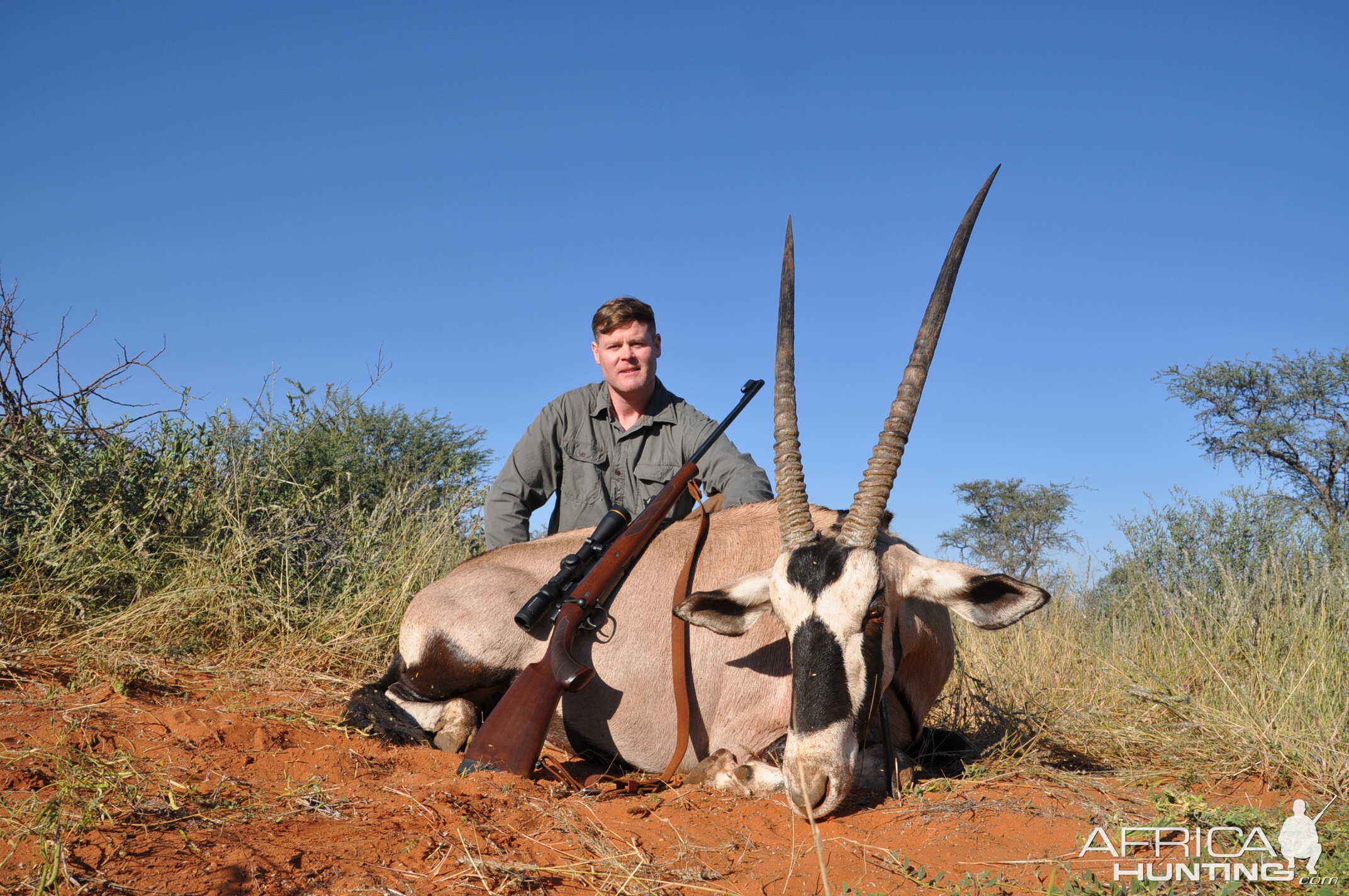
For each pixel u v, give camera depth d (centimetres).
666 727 426
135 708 419
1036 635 669
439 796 336
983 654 635
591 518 544
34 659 480
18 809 291
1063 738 480
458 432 1202
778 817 351
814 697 337
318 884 260
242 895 247
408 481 900
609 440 552
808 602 348
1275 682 497
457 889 265
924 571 384
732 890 278
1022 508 2039
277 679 530
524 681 392
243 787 337
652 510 437
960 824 338
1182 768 429
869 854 314
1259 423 1648
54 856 252
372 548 732
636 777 418
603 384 562
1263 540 797
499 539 541
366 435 1050
